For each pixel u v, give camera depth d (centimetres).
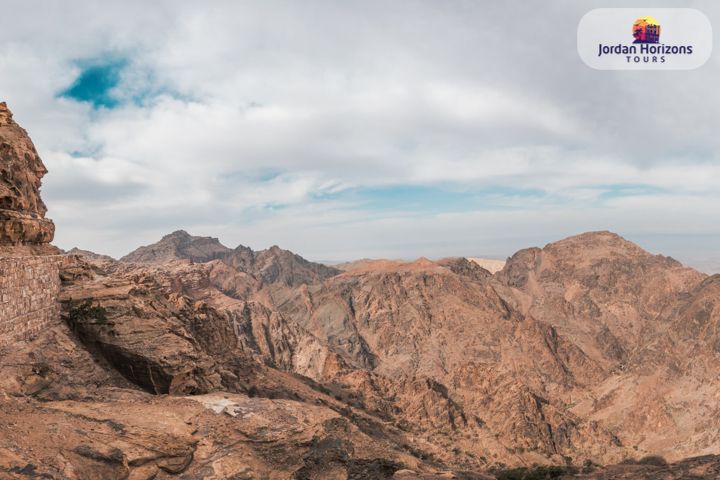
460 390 14638
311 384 10738
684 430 13588
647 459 11875
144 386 3631
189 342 4169
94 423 2564
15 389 2655
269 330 19338
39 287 3419
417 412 11888
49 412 2553
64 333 3538
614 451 12144
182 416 2875
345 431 3406
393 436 8256
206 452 2703
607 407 16838
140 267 18400
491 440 11444
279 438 2964
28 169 4003
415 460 5700
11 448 2111
